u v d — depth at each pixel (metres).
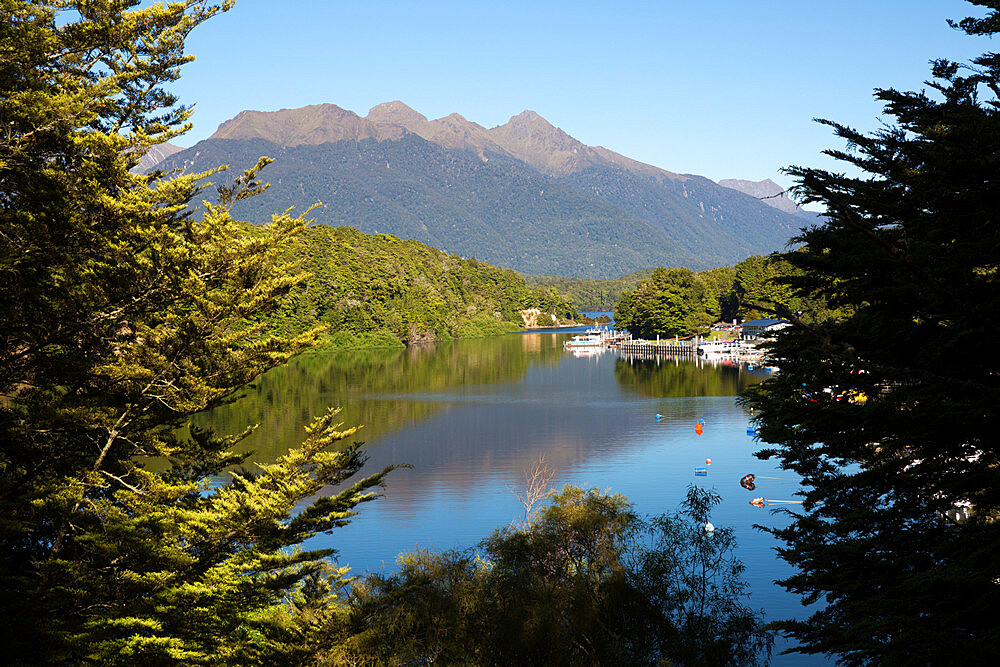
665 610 20.48
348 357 139.38
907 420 10.02
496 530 22.67
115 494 15.55
